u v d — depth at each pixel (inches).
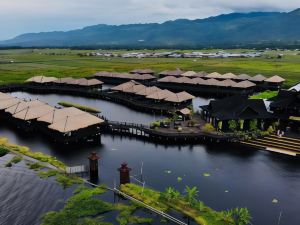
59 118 2800.2
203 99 4623.5
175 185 1948.8
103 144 2706.7
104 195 1828.2
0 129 3134.8
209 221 1537.9
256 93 4901.6
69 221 1588.3
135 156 2431.1
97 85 5241.1
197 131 2847.0
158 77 6215.6
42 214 1656.0
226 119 2770.7
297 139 2561.5
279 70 6697.8
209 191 1875.0
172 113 3575.3
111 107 4153.5
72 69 7219.5
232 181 2000.5
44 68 7421.3
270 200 1774.1
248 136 2672.2
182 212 1627.7
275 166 2218.3
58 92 5246.1
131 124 3061.0
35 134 2974.9
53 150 2559.1
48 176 2058.3
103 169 2185.0
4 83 5398.6
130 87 4554.6
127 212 1651.1
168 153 2487.7
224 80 5068.9
